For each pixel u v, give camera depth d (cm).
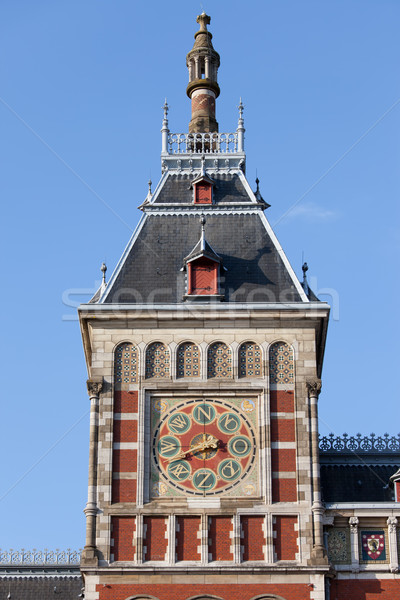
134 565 4969
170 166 6144
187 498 5109
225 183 6062
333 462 5750
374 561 5100
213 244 5775
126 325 5431
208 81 6544
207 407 5297
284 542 5025
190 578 4956
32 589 6531
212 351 5397
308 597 4912
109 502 5091
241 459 5197
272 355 5381
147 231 5844
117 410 5278
